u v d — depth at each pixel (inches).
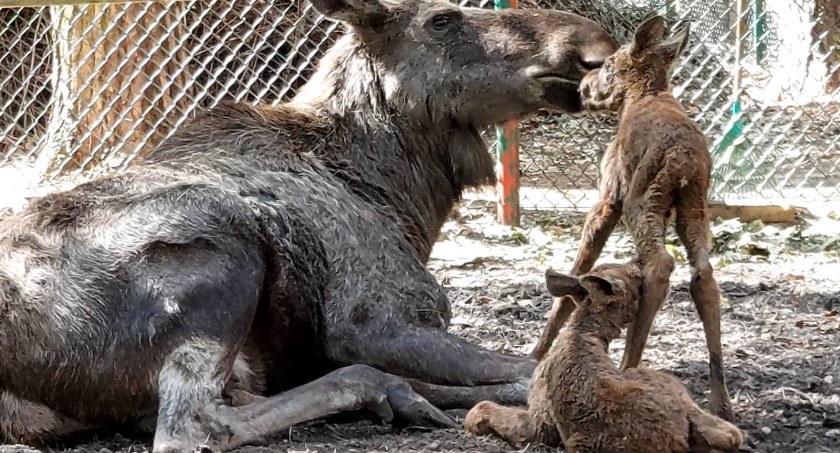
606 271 181.5
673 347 265.3
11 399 196.1
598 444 171.6
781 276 342.3
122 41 435.8
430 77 231.5
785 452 186.1
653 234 183.3
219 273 200.4
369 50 234.1
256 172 218.2
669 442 167.8
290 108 235.3
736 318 295.9
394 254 220.1
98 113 449.7
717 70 423.2
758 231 390.3
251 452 191.0
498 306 310.2
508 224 397.7
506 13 231.6
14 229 202.7
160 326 195.8
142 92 414.0
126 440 201.6
